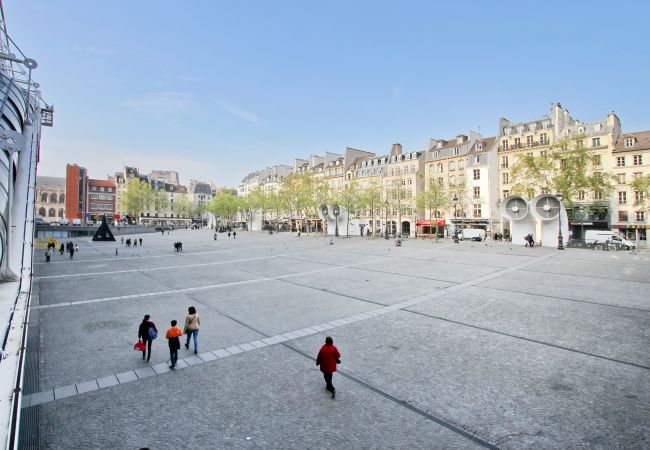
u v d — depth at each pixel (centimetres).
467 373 794
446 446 546
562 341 977
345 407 666
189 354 931
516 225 4203
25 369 838
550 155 4291
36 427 606
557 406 650
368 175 8200
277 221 10138
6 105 1691
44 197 12006
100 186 12812
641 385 721
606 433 566
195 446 557
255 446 555
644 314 1208
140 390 739
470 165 6341
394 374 798
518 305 1363
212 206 11881
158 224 12825
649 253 3158
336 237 6350
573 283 1753
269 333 1093
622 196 4753
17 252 1655
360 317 1250
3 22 1555
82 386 756
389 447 547
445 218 6625
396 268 2389
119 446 557
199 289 1762
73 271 2384
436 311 1308
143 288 1795
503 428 589
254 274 2216
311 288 1764
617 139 5019
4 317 998
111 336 1073
